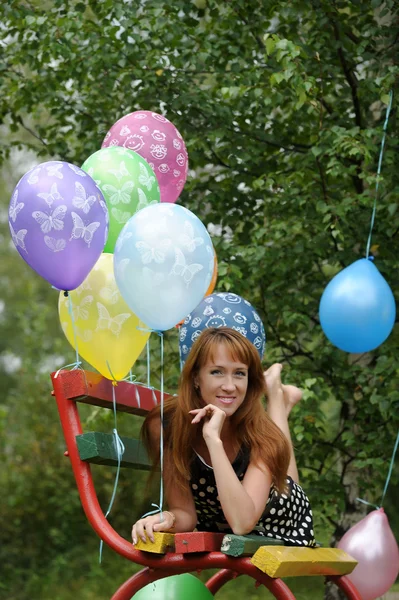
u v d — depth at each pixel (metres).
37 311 12.88
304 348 6.73
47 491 11.80
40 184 3.35
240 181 6.74
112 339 3.51
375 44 6.26
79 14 6.43
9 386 19.41
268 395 3.82
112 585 11.12
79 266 3.39
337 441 6.46
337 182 6.61
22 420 12.05
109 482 11.72
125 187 3.85
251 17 6.68
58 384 3.45
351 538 4.55
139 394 3.75
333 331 4.71
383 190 6.14
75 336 3.54
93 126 7.11
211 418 3.21
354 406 6.44
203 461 3.38
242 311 4.00
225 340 3.37
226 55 6.71
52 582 11.25
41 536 11.79
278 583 3.09
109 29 6.46
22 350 19.03
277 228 6.05
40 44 6.71
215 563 3.15
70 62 6.76
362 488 6.55
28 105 7.37
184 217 3.37
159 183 4.43
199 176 6.91
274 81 5.48
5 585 11.34
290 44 5.48
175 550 3.20
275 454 3.30
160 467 3.44
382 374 6.13
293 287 6.49
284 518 3.47
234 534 3.15
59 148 7.23
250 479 3.27
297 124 6.75
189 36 6.63
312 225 6.29
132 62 6.63
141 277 3.28
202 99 6.49
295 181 6.29
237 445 3.41
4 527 11.77
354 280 4.68
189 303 3.39
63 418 3.43
